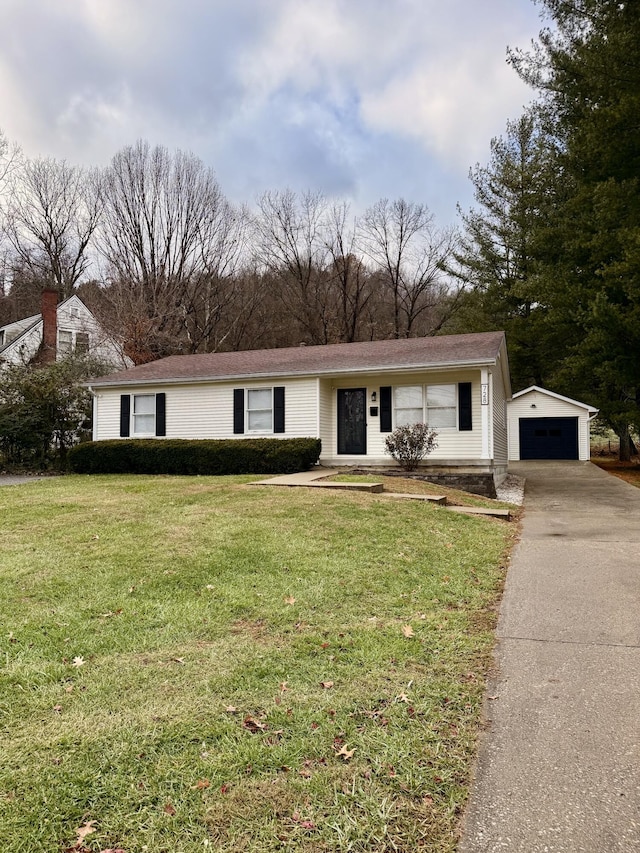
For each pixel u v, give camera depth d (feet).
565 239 61.67
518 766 7.66
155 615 13.30
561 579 17.07
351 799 6.95
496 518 27.81
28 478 46.78
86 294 103.91
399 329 116.78
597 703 9.42
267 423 47.65
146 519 23.38
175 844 6.23
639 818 6.62
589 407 80.12
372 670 10.53
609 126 48.21
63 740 8.13
